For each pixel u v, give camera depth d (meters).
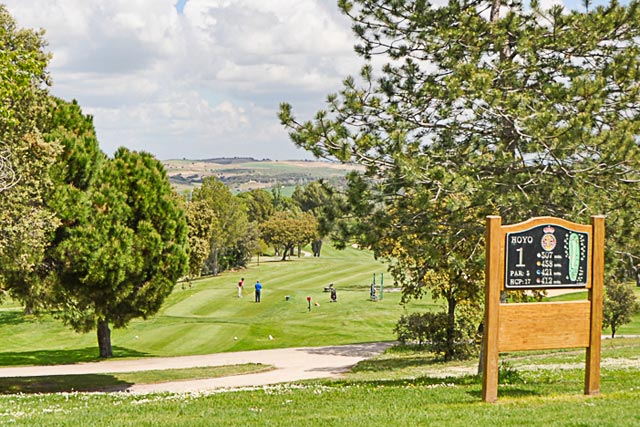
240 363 30.31
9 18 20.02
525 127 15.75
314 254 132.75
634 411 10.88
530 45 17.67
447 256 18.59
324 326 44.25
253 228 100.38
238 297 58.94
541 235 12.51
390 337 41.22
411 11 19.95
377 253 19.17
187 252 28.86
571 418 10.40
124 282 25.84
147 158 27.69
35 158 20.03
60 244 23.25
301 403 13.46
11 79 17.44
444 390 14.57
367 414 11.48
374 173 17.45
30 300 24.58
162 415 12.48
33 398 16.34
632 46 17.70
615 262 16.00
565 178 16.02
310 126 16.81
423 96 19.44
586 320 12.89
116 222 25.03
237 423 11.10
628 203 15.91
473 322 28.16
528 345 12.55
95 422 11.69
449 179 15.38
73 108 25.62
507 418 10.55
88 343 39.94
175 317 49.22
